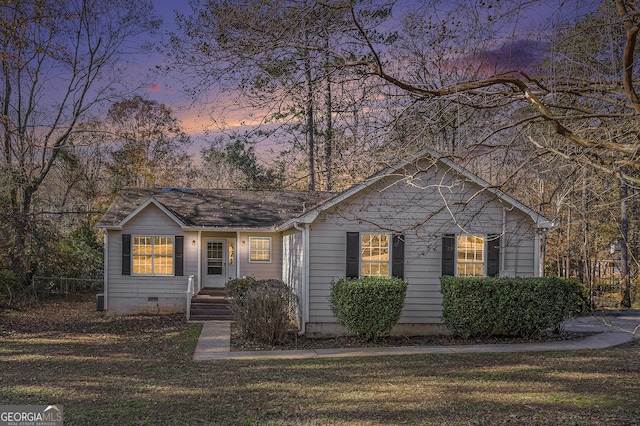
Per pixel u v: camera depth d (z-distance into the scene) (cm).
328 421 741
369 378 1029
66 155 2805
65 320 1912
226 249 2267
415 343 1445
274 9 646
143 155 3884
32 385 966
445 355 1268
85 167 3375
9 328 1716
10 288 2155
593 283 2506
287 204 2412
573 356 1236
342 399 869
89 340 1526
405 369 1111
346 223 1541
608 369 1084
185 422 739
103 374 1075
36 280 2425
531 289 1458
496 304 1445
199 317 1917
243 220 2217
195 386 969
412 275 1555
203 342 1480
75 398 873
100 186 3750
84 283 2744
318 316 1534
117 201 2312
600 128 716
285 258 2066
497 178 924
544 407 805
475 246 1570
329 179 1030
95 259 2806
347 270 1538
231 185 3441
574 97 723
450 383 977
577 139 620
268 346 1420
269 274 2205
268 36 653
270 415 776
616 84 644
